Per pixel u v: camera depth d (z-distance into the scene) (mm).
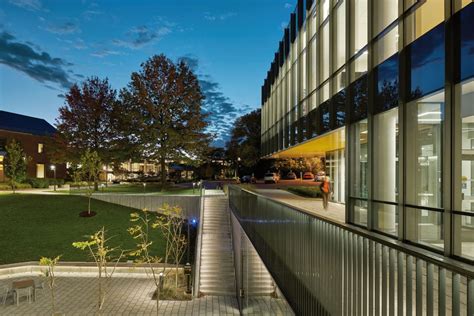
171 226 24453
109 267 18938
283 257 8422
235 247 20312
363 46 10141
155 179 63250
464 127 7746
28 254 20969
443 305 2943
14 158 37594
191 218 26000
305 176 57094
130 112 34250
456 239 5676
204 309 14922
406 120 7289
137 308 14609
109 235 24031
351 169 10344
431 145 8336
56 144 37844
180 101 35719
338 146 19938
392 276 3732
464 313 3387
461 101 5828
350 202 10227
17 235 23531
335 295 5262
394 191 8703
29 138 51656
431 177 8445
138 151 34844
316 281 6105
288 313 12781
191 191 34438
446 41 5996
